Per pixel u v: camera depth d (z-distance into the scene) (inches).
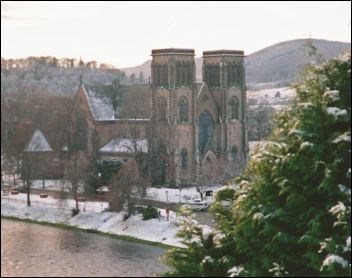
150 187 7632.9
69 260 4739.2
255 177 1968.5
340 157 1743.4
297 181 1814.7
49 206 6599.4
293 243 1785.2
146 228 5625.0
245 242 1854.1
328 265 1641.2
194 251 1934.1
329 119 1761.8
